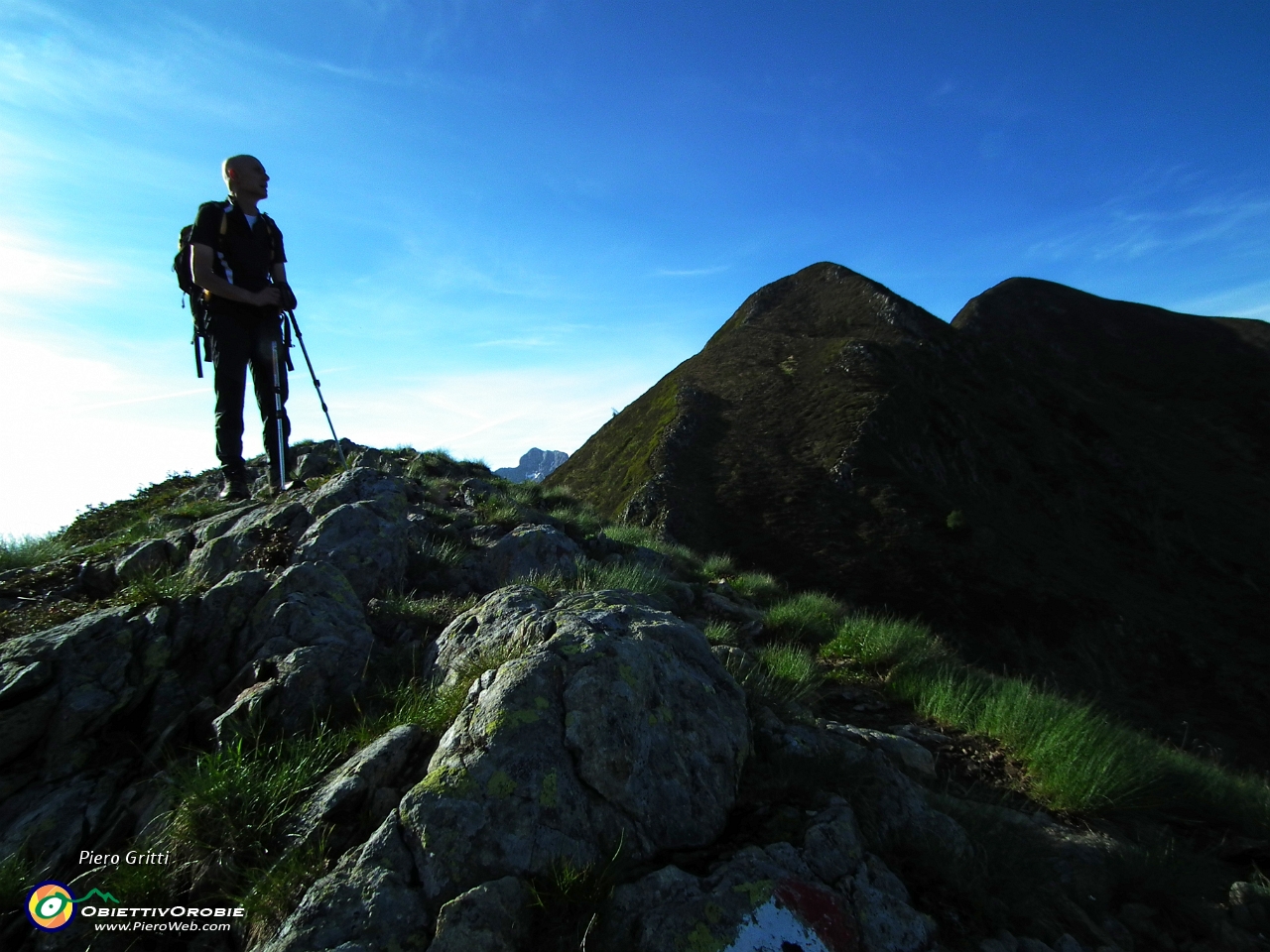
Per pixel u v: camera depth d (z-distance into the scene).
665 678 3.34
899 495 64.88
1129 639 51.47
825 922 2.52
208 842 2.71
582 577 6.41
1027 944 2.77
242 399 6.18
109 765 3.19
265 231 5.84
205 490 9.39
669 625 3.73
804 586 54.00
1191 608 63.75
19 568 5.54
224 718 3.32
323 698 3.65
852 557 57.41
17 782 3.01
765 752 3.61
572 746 2.89
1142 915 3.37
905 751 4.36
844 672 6.45
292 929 2.26
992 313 157.38
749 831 2.96
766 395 86.69
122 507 9.63
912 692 5.92
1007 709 5.32
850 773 3.51
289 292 5.96
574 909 2.45
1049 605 52.91
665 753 3.03
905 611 51.25
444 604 5.13
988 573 55.50
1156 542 74.56
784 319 111.88
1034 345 148.00
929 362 92.69
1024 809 4.26
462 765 2.77
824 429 76.12
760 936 2.42
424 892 2.41
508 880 2.44
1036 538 66.44
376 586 5.22
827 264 124.12
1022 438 84.81
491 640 3.90
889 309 103.12
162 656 3.71
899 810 3.34
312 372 6.37
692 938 2.37
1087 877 3.55
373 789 2.90
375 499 5.81
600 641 3.31
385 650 4.39
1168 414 125.19
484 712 2.98
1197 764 5.86
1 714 3.11
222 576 4.93
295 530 5.46
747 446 76.06
